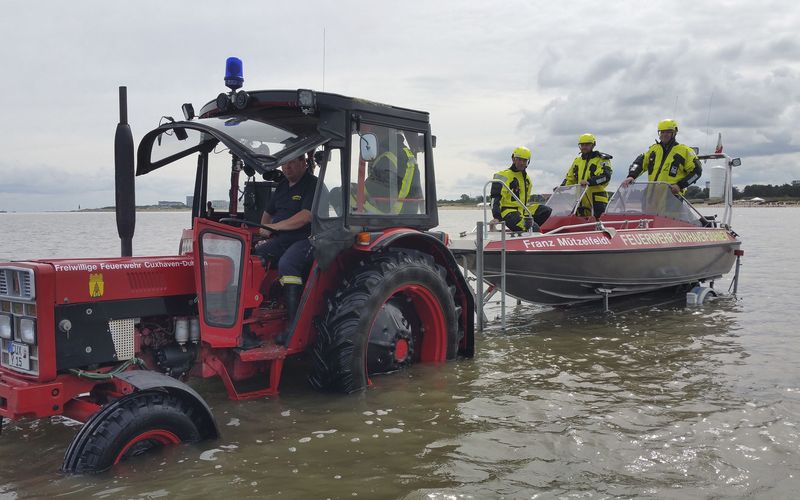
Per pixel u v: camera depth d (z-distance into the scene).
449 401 4.21
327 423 3.77
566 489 2.91
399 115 4.75
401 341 4.83
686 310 7.93
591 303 8.45
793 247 19.84
